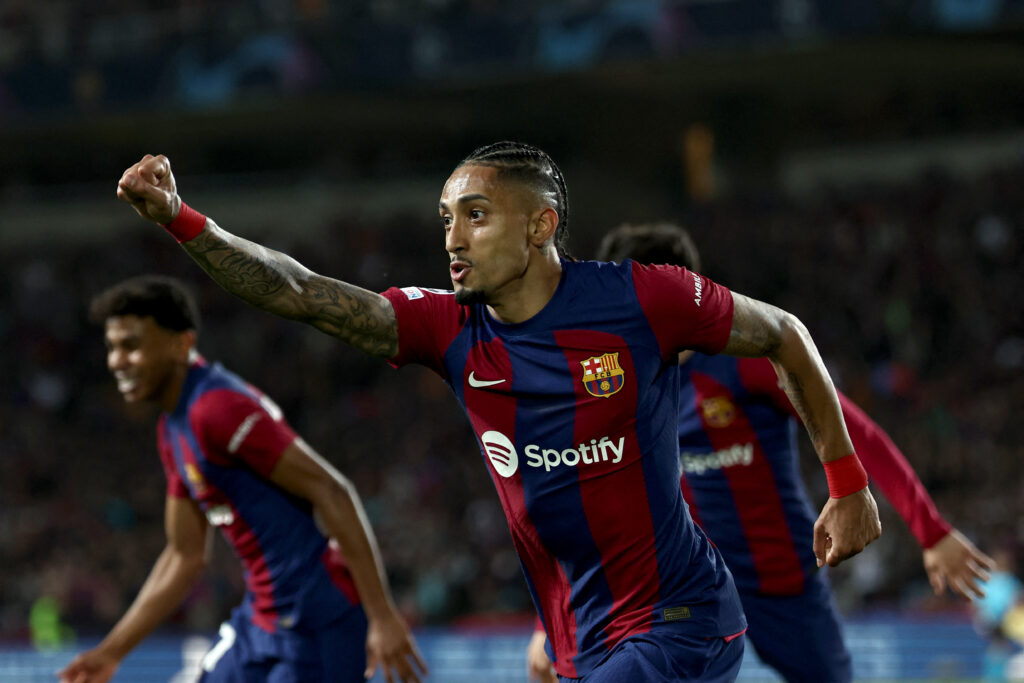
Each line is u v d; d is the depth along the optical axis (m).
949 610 33.00
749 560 13.24
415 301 9.20
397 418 52.47
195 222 8.20
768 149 63.44
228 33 56.78
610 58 51.97
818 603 13.40
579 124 65.06
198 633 39.12
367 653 12.90
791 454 13.29
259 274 8.45
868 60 56.78
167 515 13.50
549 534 9.23
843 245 53.47
